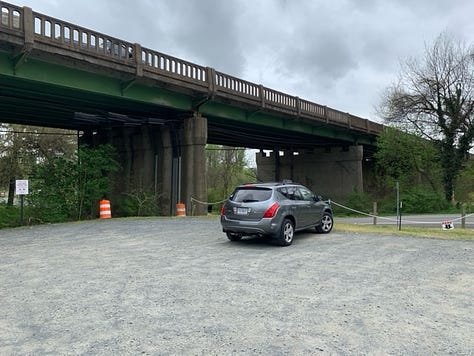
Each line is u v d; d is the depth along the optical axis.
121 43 19.75
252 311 5.61
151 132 28.86
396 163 40.62
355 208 38.28
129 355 4.20
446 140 37.44
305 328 4.96
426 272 7.91
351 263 8.81
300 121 34.62
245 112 29.17
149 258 9.53
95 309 5.73
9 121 29.98
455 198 39.59
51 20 16.86
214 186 56.19
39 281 7.36
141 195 27.34
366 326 5.02
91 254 10.12
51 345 4.48
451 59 41.38
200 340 4.59
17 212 25.05
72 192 23.97
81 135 35.34
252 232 11.15
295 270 8.15
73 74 19.02
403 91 40.78
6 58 16.72
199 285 7.00
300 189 12.75
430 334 4.75
